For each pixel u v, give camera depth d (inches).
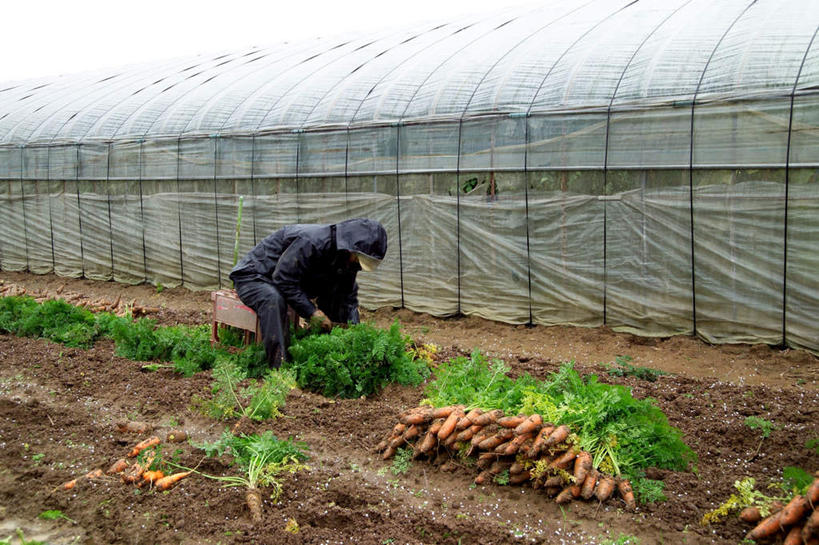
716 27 349.7
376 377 257.8
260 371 271.9
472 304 391.2
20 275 612.1
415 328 386.9
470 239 384.5
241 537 162.2
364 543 159.5
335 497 182.7
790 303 302.0
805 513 144.7
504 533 160.6
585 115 340.8
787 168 295.0
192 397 249.9
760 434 207.8
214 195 482.9
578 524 164.1
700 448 200.5
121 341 317.4
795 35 310.5
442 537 163.0
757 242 306.5
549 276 363.6
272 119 457.1
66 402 259.3
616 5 473.7
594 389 196.4
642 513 166.4
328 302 289.3
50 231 593.9
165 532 167.5
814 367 283.7
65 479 196.1
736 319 316.2
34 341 347.3
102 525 172.4
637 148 330.3
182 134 495.2
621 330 346.9
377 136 406.0
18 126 625.0
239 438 212.8
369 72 468.8
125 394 263.6
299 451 203.6
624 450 182.9
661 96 322.7
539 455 181.3
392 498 180.4
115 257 554.6
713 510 165.2
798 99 289.0
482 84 389.4
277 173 448.8
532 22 487.2
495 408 201.5
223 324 303.6
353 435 219.5
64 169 571.5
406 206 402.9
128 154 528.7
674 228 326.0
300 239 261.3
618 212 339.6
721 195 312.0
